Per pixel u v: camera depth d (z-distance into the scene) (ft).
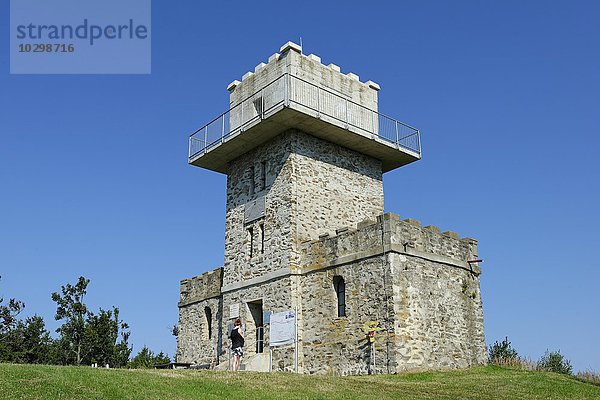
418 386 59.21
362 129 84.89
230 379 53.06
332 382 55.88
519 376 67.87
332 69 87.66
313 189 82.89
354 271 73.67
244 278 85.61
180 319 103.96
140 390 45.78
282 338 76.54
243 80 91.91
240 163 91.25
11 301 121.19
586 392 61.11
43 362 112.47
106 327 115.55
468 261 81.92
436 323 73.56
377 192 90.74
